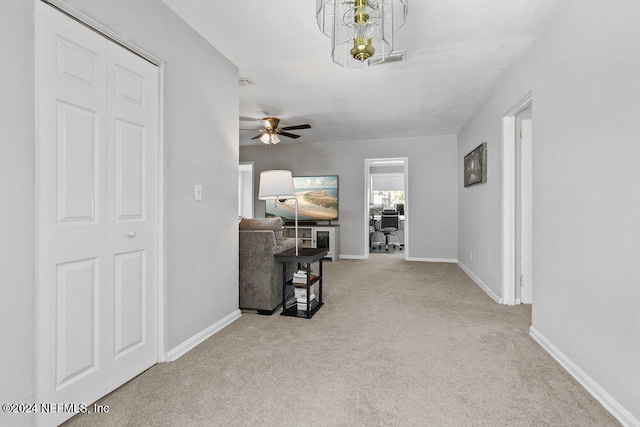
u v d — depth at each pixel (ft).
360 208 20.98
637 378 4.63
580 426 4.78
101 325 5.43
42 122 4.48
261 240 9.96
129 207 5.97
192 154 7.61
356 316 9.75
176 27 7.04
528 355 7.10
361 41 5.12
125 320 5.93
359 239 21.06
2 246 3.98
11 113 4.05
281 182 10.08
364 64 6.28
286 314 9.79
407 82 11.07
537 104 8.03
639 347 4.59
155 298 6.64
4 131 3.98
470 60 9.39
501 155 10.95
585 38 5.90
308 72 10.19
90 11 5.04
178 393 5.63
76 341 5.00
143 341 6.36
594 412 5.10
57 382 4.72
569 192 6.45
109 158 5.54
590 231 5.74
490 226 12.26
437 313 9.99
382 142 20.49
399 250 26.27
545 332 7.53
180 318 7.23
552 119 7.20
